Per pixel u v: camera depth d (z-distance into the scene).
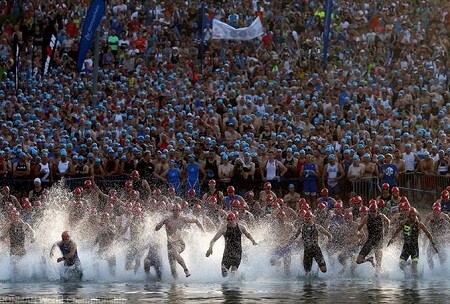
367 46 114.88
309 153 88.38
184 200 82.38
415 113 100.31
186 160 88.94
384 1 120.19
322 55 111.94
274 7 120.12
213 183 84.50
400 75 106.38
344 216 76.06
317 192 88.25
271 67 110.56
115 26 115.56
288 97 100.38
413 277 73.56
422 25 117.50
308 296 64.56
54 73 109.44
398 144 89.88
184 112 96.75
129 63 111.06
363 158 87.44
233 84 103.25
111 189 85.38
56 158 90.56
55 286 69.62
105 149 90.94
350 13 118.12
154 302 62.31
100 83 104.81
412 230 73.75
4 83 106.44
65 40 113.00
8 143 93.31
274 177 88.81
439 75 108.12
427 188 88.56
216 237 72.88
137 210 75.56
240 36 112.06
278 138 91.06
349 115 96.56
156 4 119.00
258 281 71.62
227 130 94.69
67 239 72.50
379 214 74.19
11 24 116.81
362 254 74.00
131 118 96.81
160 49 113.00
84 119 95.62
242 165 88.88
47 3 117.94
